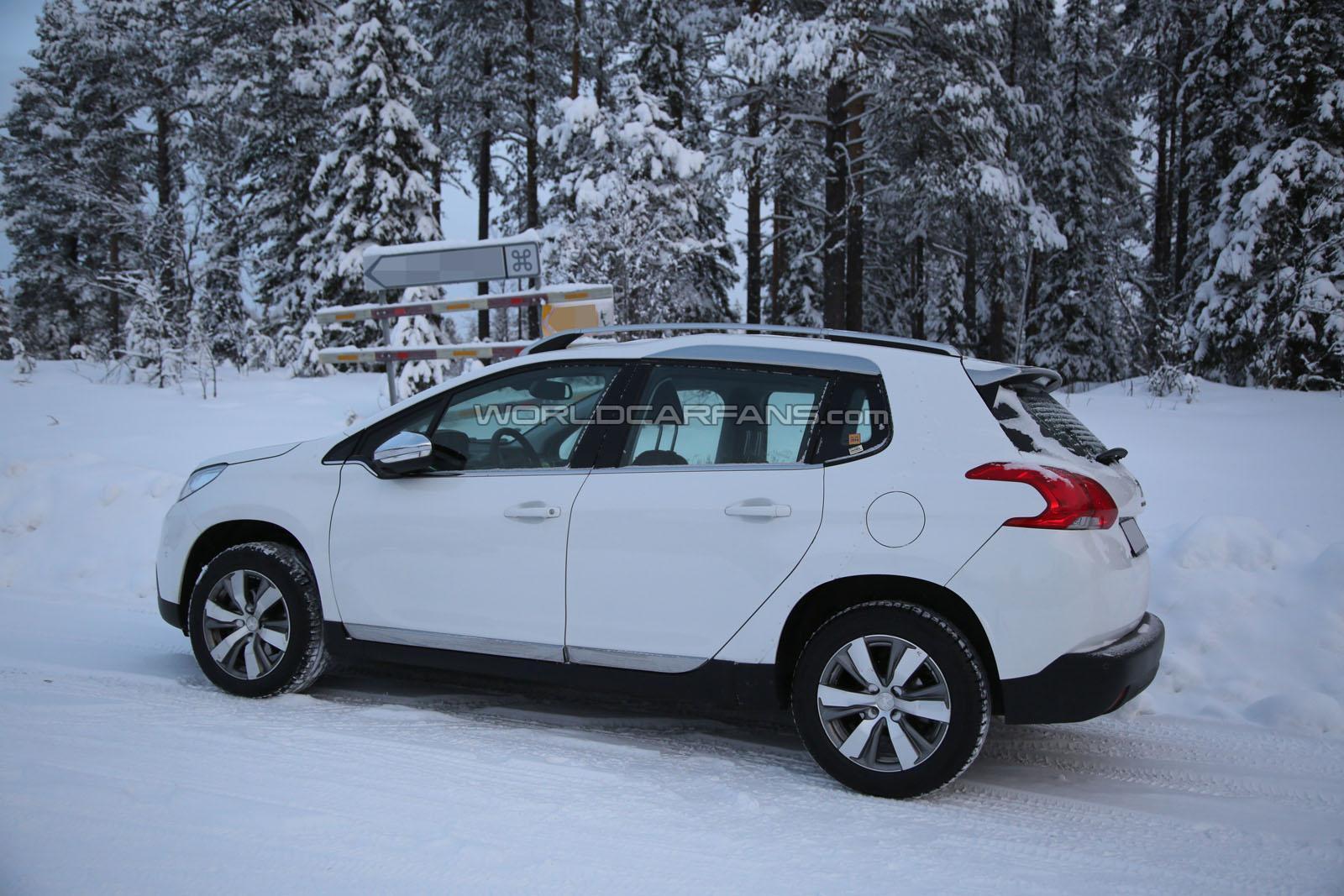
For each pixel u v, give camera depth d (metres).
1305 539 6.13
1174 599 5.93
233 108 26.77
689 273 25.45
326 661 4.88
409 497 4.62
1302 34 20.12
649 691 4.19
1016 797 3.97
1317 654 5.34
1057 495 3.70
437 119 29.34
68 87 36.69
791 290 33.50
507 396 4.62
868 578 3.88
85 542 7.94
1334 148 19.97
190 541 5.07
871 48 18.89
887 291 35.44
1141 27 28.23
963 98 18.58
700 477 4.14
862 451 3.96
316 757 3.98
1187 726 5.00
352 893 2.82
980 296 34.19
